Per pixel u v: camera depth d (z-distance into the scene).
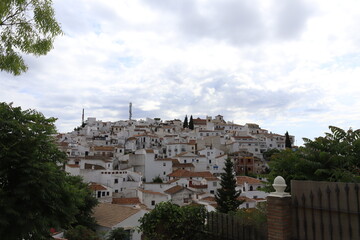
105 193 41.47
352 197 5.46
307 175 8.21
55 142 7.83
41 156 6.88
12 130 6.48
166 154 83.31
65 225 7.45
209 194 44.25
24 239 6.34
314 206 6.00
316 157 8.45
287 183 8.67
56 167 7.27
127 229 26.17
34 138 6.50
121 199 41.72
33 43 7.12
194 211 9.45
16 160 6.07
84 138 95.31
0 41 6.86
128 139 88.81
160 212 9.24
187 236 9.10
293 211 6.32
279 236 6.16
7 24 6.81
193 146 83.38
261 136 96.88
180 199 44.56
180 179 53.16
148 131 102.94
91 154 75.31
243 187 46.00
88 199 27.64
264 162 79.06
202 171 63.53
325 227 5.78
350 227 5.41
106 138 96.19
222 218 8.38
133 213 28.55
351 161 8.01
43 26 6.96
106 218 28.95
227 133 103.56
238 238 7.72
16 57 7.18
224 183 36.91
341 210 5.57
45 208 6.79
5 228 5.96
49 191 6.53
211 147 79.81
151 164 64.44
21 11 6.75
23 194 6.14
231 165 38.22
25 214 6.12
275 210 6.35
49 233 7.12
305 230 6.08
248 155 78.31
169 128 110.69
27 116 7.11
